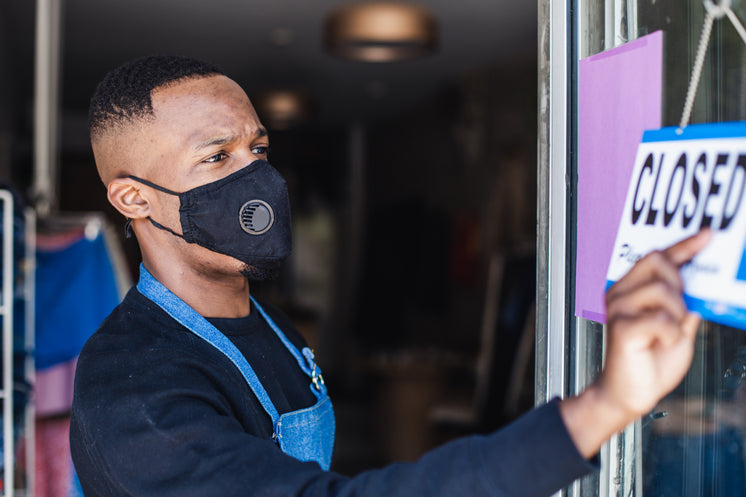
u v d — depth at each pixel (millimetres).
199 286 1024
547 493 600
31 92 6059
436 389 4379
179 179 978
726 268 587
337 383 7953
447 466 626
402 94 6637
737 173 606
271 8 4297
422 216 7156
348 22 3389
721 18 771
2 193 1741
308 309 8586
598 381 596
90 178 7441
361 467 4984
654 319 560
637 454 923
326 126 8438
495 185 5781
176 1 4191
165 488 773
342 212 8680
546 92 992
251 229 981
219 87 994
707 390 827
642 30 888
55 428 2285
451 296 6609
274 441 995
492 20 4512
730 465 800
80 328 2291
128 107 979
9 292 1737
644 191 736
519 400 3615
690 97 718
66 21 4531
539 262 1012
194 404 809
